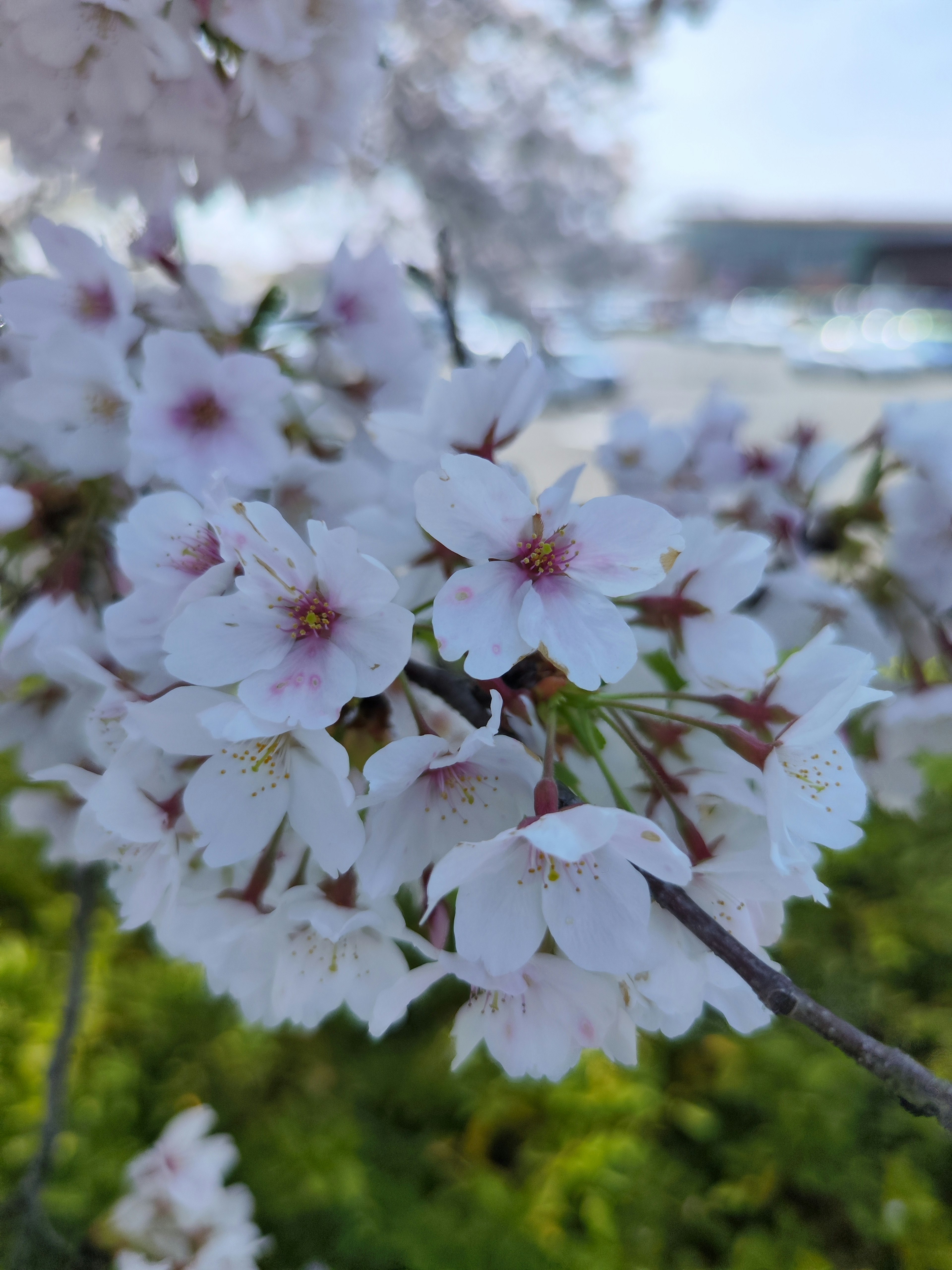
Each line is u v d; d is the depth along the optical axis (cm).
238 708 12
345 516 18
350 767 15
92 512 18
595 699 14
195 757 15
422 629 15
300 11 18
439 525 13
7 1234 25
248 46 17
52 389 17
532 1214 36
